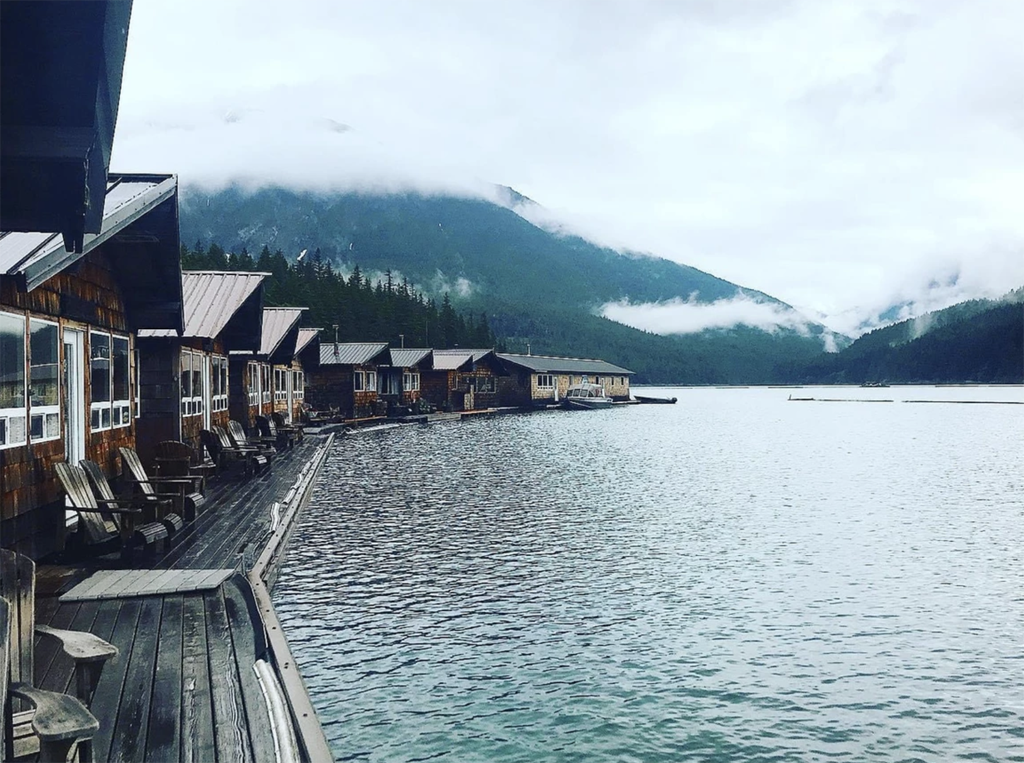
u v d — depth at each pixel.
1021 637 11.09
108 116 5.54
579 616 11.70
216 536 13.05
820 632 11.20
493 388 82.19
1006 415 75.56
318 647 10.27
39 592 9.45
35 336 11.00
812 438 46.91
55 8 4.71
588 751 7.86
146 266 15.40
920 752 7.97
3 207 6.27
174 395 19.66
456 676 9.49
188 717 6.01
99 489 12.34
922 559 15.48
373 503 21.00
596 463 31.73
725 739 8.15
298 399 44.75
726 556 15.54
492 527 18.02
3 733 4.20
